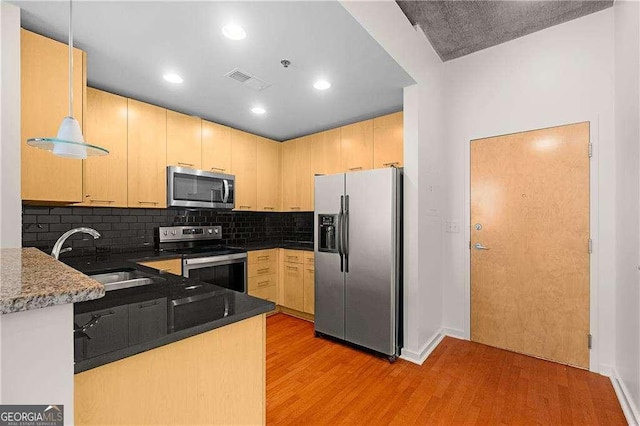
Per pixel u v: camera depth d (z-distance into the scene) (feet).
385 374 7.21
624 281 6.42
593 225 7.45
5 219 4.80
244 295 4.20
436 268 9.25
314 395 6.33
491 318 8.93
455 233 9.64
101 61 6.82
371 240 8.32
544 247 8.12
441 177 9.59
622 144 6.57
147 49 6.37
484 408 5.88
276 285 12.07
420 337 8.12
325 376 7.12
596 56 7.48
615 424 5.42
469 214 9.38
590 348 7.43
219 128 11.04
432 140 8.95
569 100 7.80
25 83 5.41
